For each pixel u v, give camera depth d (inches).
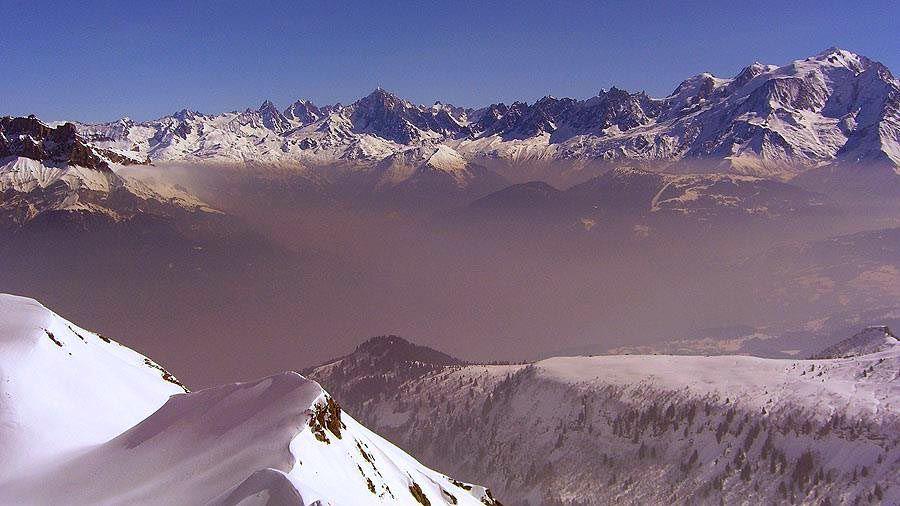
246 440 3912.4
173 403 4655.5
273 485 3038.9
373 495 4001.0
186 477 3735.2
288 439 3786.9
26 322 5826.8
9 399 4879.4
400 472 4790.8
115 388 5812.0
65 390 5329.7
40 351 5497.1
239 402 4362.7
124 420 5438.0
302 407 4114.2
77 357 5841.5
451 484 5851.4
